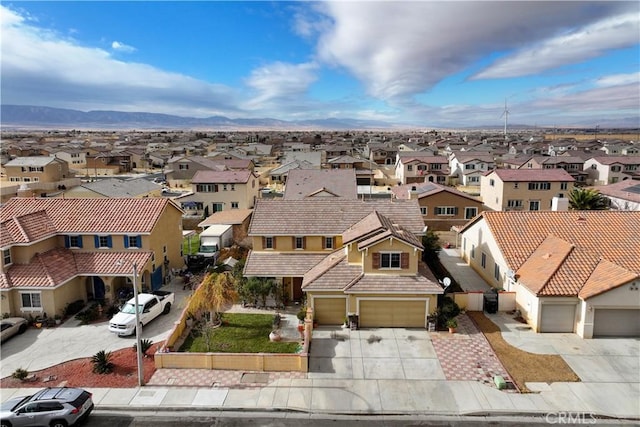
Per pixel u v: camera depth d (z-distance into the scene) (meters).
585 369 22.52
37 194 73.19
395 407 19.86
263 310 30.61
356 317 27.48
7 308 28.91
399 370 22.78
